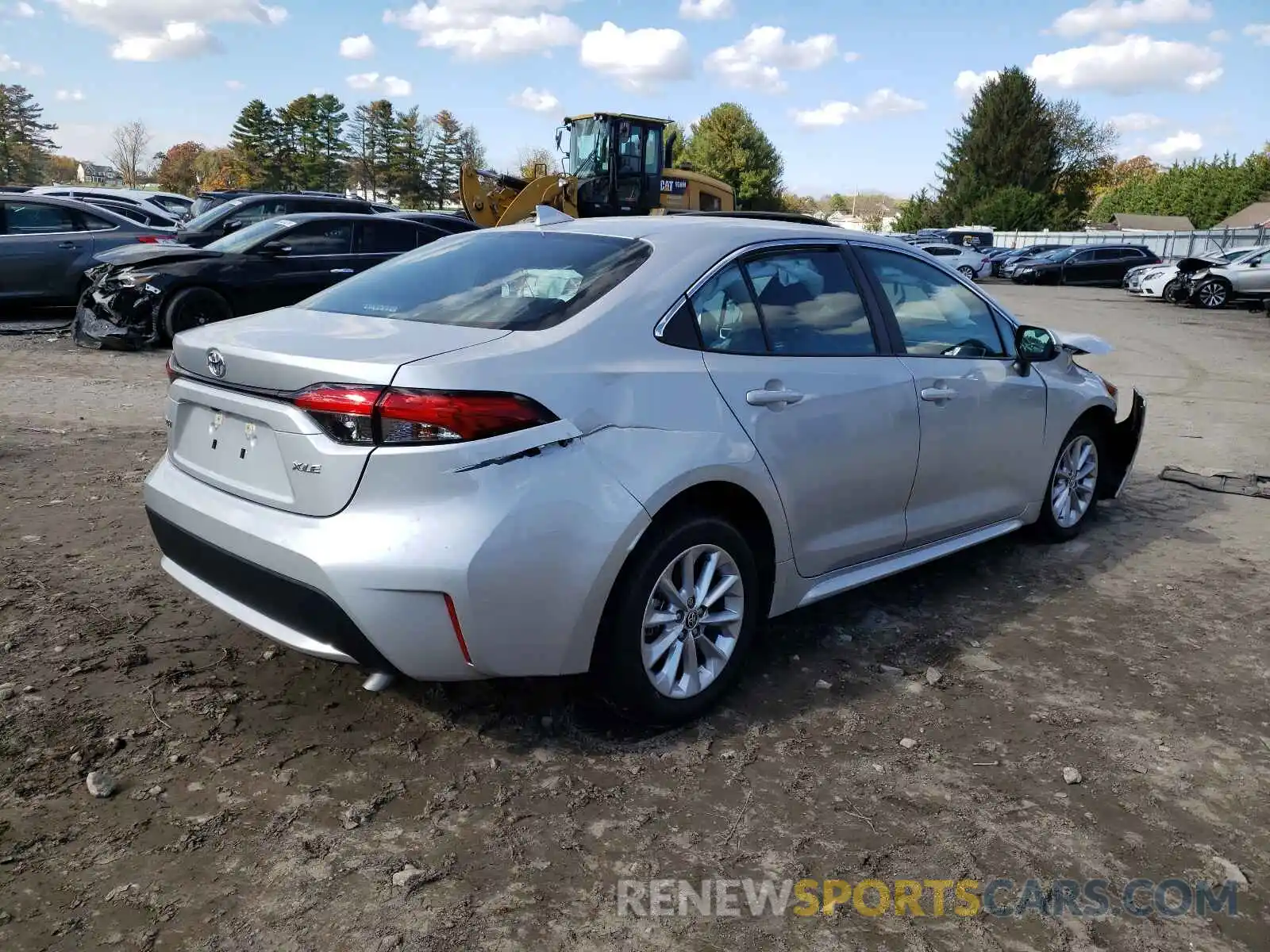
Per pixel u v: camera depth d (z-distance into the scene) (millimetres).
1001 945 2320
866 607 4383
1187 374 12422
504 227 3979
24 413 7625
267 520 2828
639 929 2328
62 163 112688
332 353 2758
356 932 2281
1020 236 60250
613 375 2965
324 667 3578
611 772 2982
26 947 2186
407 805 2777
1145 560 5102
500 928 2314
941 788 2953
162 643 3721
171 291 10602
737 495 3295
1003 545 5297
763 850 2637
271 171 86938
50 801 2713
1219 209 77750
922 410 3963
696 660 3258
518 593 2727
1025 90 70500
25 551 4621
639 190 20344
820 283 3783
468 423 2646
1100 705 3506
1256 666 3857
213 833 2615
